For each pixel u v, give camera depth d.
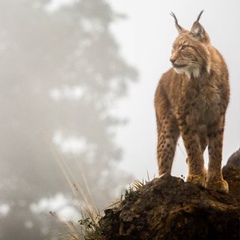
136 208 12.07
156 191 12.06
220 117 12.95
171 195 11.92
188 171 13.03
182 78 13.30
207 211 11.62
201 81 12.91
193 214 11.61
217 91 12.89
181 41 13.13
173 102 13.81
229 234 11.66
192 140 13.07
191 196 11.81
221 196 12.19
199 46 13.02
